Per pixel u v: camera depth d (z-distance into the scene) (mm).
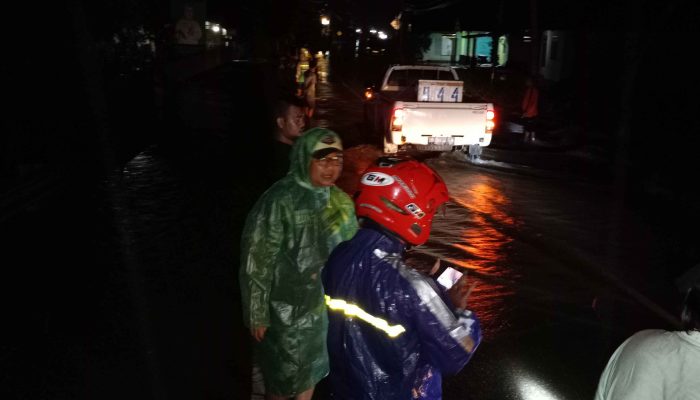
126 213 8414
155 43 21734
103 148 11477
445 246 7348
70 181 10070
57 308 5438
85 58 11734
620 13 19078
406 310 2033
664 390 1683
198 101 23281
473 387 4309
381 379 2125
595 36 20984
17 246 7016
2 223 7816
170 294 5762
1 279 6055
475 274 6465
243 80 33219
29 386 4176
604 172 12055
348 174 11250
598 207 9359
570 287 6176
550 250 7289
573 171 12133
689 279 1715
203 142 14641
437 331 2025
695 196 9703
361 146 14406
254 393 4086
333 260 2217
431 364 2109
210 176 10742
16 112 9484
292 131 4441
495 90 26281
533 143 15750
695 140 12422
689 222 8633
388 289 2045
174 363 4496
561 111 20031
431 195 2143
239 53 55156
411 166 2166
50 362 4500
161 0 24859
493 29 34875
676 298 5941
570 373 4512
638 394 1698
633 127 15156
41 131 9867
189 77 33438
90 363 4488
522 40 34125
